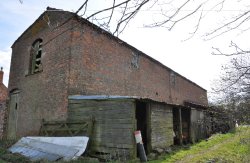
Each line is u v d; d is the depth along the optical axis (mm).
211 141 16078
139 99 10086
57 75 12359
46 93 12852
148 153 10680
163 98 21250
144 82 18359
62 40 12555
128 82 16172
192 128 16516
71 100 11461
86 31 12836
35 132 12922
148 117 11156
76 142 9875
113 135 9992
